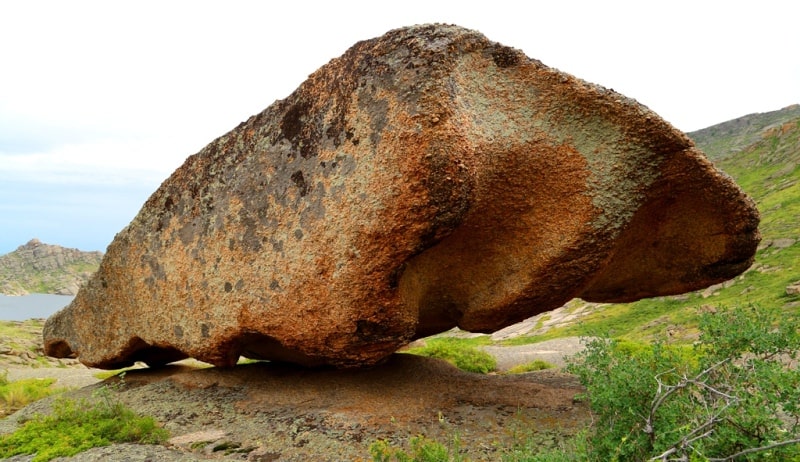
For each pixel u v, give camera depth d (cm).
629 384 385
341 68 523
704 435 308
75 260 11481
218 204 613
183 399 647
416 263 538
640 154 491
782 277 2127
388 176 453
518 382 665
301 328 535
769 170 4556
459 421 534
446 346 1186
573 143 497
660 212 563
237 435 527
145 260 696
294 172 539
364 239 472
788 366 398
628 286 681
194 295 630
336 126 507
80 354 830
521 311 575
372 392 616
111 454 482
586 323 2511
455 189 443
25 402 971
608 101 480
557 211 513
